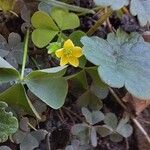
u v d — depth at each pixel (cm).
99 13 11
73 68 10
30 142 9
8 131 8
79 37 10
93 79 10
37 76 9
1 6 10
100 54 9
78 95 10
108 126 10
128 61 9
